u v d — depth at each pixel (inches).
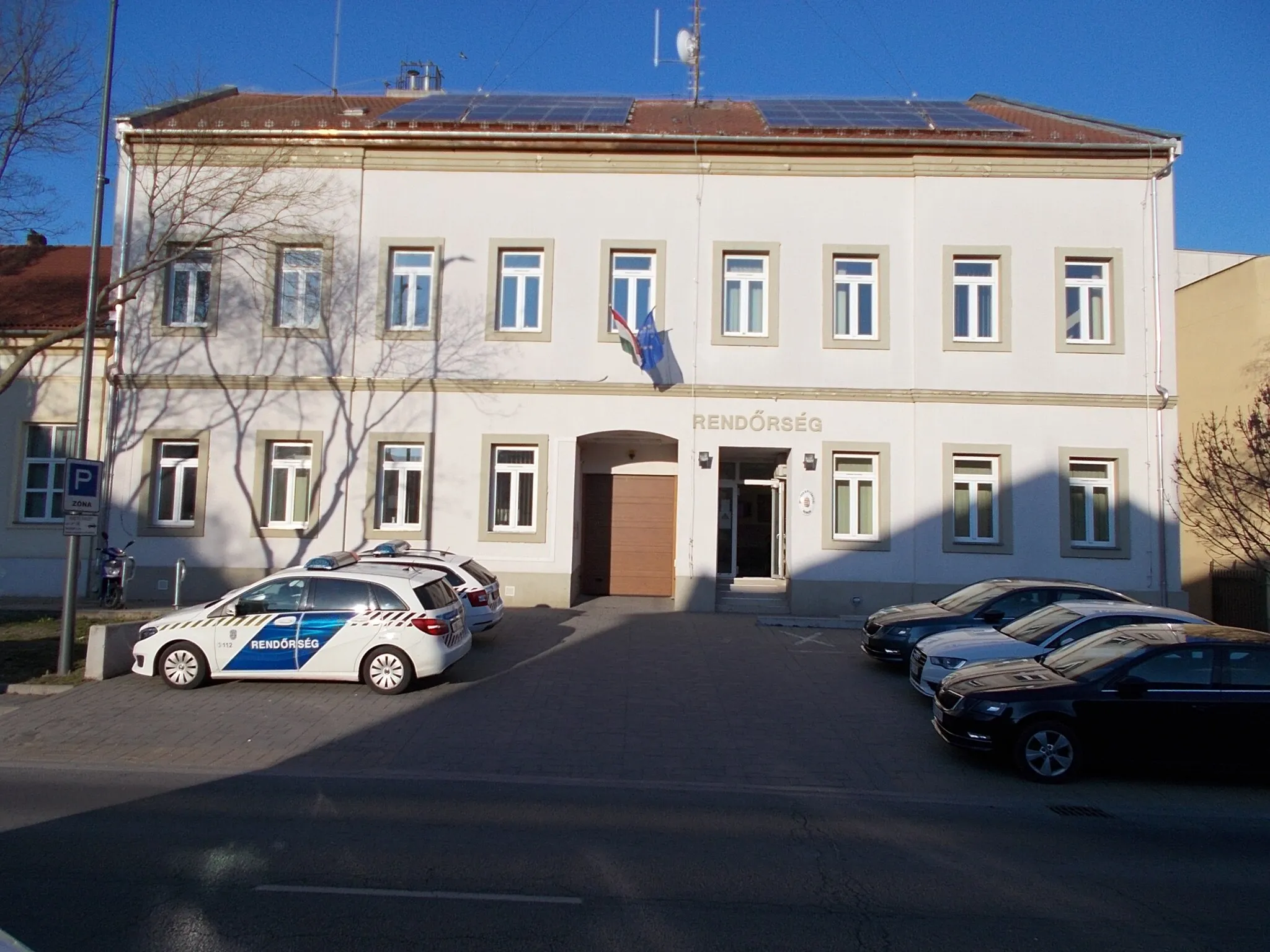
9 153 579.5
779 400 676.1
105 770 305.7
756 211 687.1
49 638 525.7
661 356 654.5
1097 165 676.1
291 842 231.5
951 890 208.8
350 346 685.9
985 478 674.8
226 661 415.8
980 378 669.3
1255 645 314.7
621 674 465.7
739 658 510.6
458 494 677.9
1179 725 303.9
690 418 677.9
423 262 699.4
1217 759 302.7
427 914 185.9
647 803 279.9
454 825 250.8
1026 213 676.7
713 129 730.2
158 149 688.4
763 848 237.8
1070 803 289.4
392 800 276.1
